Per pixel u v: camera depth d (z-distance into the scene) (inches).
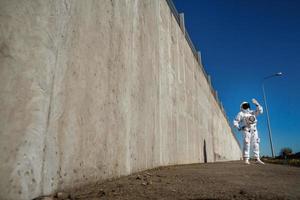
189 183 123.8
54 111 80.8
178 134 267.0
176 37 300.0
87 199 82.3
